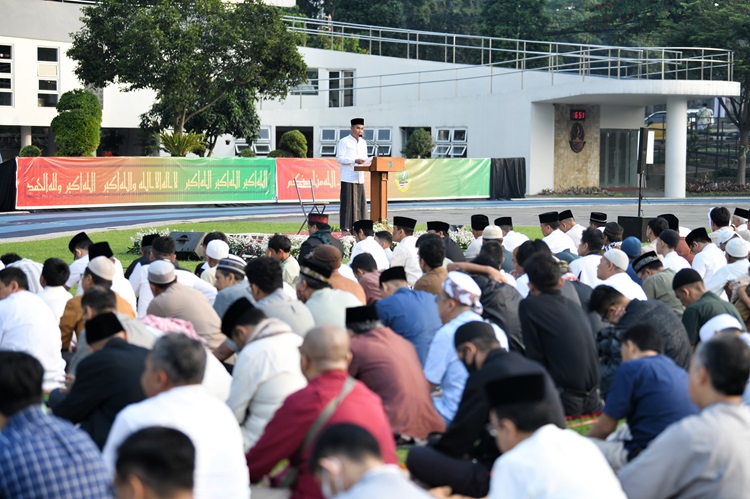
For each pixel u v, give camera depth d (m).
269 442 5.03
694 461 4.56
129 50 32.47
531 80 44.09
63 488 4.02
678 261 11.32
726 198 43.34
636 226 22.45
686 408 5.63
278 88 36.12
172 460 3.21
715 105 60.47
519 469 4.07
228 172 31.89
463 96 44.22
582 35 65.44
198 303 8.11
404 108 45.59
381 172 20.50
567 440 4.18
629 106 45.88
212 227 24.95
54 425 4.20
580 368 6.91
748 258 12.55
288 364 5.91
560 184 43.91
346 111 46.19
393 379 6.34
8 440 4.09
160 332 7.09
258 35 34.44
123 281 9.94
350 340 6.48
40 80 40.50
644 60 41.06
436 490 5.53
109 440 4.68
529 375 4.28
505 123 43.09
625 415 5.80
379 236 13.86
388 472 3.41
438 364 6.88
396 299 7.83
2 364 4.16
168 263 8.16
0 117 39.50
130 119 43.47
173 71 32.97
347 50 49.56
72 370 6.83
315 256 8.84
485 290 8.18
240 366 5.89
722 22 48.03
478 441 5.57
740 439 4.57
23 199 28.39
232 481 4.75
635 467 4.71
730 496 4.54
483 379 5.45
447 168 37.12
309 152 47.31
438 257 8.71
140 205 30.48
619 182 46.84
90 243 11.71
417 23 71.62
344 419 4.92
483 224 14.67
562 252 12.36
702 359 4.65
